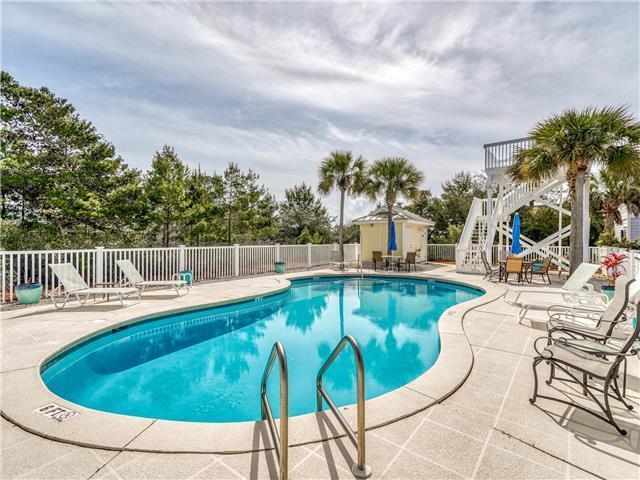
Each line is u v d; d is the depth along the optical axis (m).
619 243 14.38
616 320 3.69
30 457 2.35
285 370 1.96
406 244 20.02
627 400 3.16
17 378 3.67
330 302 10.11
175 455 2.37
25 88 15.23
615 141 9.10
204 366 5.19
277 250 15.15
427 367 5.14
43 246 10.53
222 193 23.08
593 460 2.33
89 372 4.95
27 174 14.47
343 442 2.52
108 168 16.42
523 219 23.08
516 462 2.31
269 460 2.32
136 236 17.33
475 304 7.67
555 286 10.62
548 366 4.06
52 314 6.66
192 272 11.58
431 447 2.47
